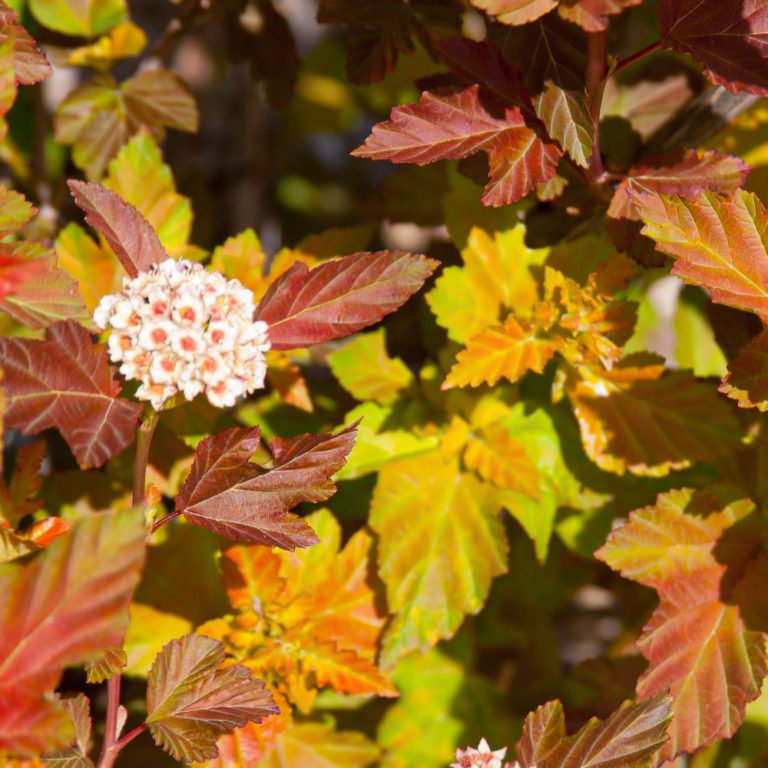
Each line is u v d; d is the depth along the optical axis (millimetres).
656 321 943
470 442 876
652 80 897
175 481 891
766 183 892
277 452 769
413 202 943
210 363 758
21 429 751
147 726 788
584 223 878
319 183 1319
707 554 841
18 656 727
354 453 878
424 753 923
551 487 883
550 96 812
